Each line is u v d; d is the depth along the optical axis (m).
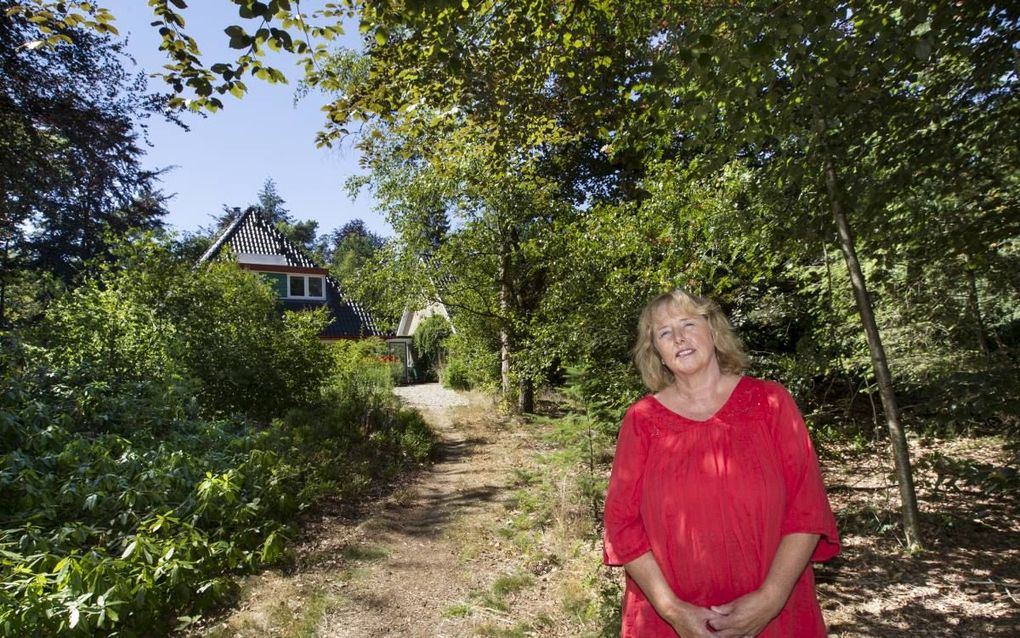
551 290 10.04
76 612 3.03
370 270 14.52
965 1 3.77
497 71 5.46
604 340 7.24
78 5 3.97
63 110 10.75
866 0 3.47
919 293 6.60
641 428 1.89
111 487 4.70
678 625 1.67
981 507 5.35
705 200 6.27
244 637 3.71
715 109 3.98
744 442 1.74
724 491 1.71
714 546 1.70
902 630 3.41
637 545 1.80
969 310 6.67
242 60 3.69
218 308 9.42
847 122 4.57
